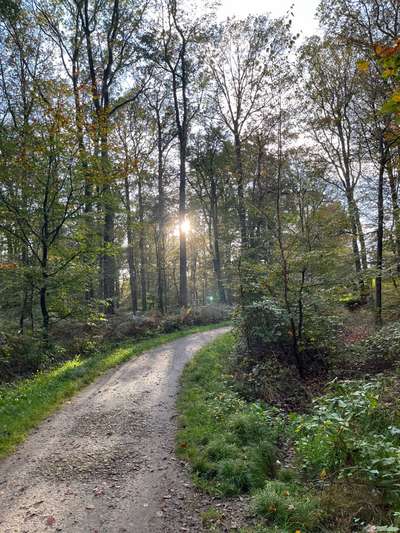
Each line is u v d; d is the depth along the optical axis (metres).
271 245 10.14
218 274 30.66
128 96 22.19
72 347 13.62
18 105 18.33
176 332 18.19
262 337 9.49
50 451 5.62
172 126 27.14
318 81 17.73
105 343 15.13
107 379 9.70
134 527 3.85
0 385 9.55
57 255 12.90
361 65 3.77
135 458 5.36
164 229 35.72
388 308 13.74
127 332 16.94
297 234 8.94
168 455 5.41
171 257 44.62
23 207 11.94
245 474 4.60
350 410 4.92
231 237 12.38
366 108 14.60
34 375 10.53
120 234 17.48
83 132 12.15
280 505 3.90
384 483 3.88
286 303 9.01
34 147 11.33
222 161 29.38
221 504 4.21
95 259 13.95
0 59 19.28
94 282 15.77
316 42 16.59
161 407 7.44
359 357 9.06
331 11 13.48
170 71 23.28
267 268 9.29
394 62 3.29
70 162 12.02
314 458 4.77
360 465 4.22
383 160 13.23
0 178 11.41
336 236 12.52
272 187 18.88
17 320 15.04
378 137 13.34
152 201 31.44
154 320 18.86
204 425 6.18
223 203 31.75
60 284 12.35
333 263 9.34
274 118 17.00
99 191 13.09
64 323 15.24
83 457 5.41
